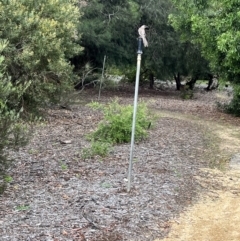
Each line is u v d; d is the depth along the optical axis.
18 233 5.31
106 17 23.02
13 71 12.32
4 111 7.35
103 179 7.66
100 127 10.91
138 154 9.61
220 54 15.29
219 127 14.49
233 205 7.01
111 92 25.39
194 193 7.46
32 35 12.21
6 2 11.93
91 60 23.91
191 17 15.19
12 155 9.19
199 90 30.14
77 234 5.41
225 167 9.36
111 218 5.99
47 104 14.14
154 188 7.38
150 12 23.80
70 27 13.79
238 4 13.95
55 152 9.64
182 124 14.58
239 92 16.50
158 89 29.64
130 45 24.16
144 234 5.65
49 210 6.10
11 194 6.71
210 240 5.67
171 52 24.83
